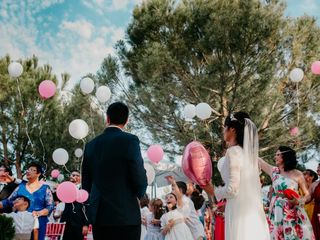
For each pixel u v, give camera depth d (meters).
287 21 12.29
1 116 16.14
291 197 4.66
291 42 12.43
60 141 16.89
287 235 4.68
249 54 11.86
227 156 3.04
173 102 12.85
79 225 5.61
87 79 6.89
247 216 2.96
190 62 12.96
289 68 12.76
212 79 11.81
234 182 2.93
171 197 6.23
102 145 2.89
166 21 13.04
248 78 12.21
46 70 17.23
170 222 6.04
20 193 4.98
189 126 13.35
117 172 2.78
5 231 3.57
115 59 14.18
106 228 2.70
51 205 5.05
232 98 12.05
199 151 3.13
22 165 17.05
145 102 12.84
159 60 11.89
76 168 17.50
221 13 11.73
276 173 4.95
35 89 16.23
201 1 13.01
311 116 13.52
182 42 12.67
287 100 13.09
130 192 2.79
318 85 12.90
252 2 11.54
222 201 5.21
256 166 3.09
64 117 16.81
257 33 11.27
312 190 6.02
